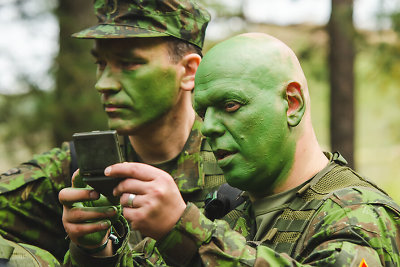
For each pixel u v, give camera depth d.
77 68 6.74
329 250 1.50
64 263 1.88
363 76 7.92
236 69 1.65
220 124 1.66
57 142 6.75
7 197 2.47
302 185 1.72
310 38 7.80
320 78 7.70
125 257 1.81
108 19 2.42
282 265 1.48
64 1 7.09
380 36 6.69
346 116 7.30
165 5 2.41
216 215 2.05
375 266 1.50
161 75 2.41
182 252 1.50
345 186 1.70
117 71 2.37
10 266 1.72
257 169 1.67
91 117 6.69
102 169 1.51
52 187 2.56
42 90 6.88
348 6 6.85
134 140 2.62
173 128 2.55
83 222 1.65
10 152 7.04
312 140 1.76
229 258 1.49
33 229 2.54
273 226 1.70
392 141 10.48
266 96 1.66
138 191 1.48
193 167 2.56
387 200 1.65
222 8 7.93
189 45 2.51
